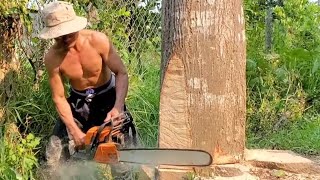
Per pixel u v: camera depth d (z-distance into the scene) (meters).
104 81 3.59
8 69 4.00
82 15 4.48
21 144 3.87
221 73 3.29
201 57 3.27
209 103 3.30
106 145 3.07
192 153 3.03
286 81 4.97
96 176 3.87
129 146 3.50
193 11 3.25
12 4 3.85
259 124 4.70
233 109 3.36
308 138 4.28
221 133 3.34
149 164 3.18
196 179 3.30
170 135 3.34
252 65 4.91
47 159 3.75
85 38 3.45
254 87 4.92
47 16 3.28
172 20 3.31
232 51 3.30
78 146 3.46
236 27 3.30
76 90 3.61
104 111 3.63
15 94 4.04
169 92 3.33
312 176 3.37
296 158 3.50
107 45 3.47
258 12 5.61
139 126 4.39
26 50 4.12
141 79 4.73
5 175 3.59
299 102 4.96
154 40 5.08
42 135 4.09
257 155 3.54
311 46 5.67
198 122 3.31
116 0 4.82
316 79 5.13
